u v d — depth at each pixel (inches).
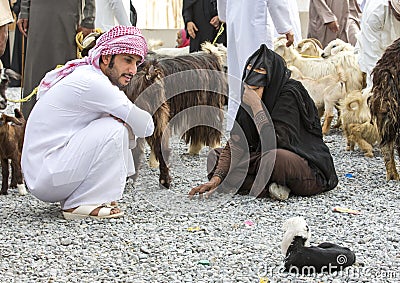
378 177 468.8
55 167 363.3
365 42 606.2
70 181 364.5
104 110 366.9
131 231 347.6
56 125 369.1
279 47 650.8
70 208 368.5
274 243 329.1
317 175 414.6
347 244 327.3
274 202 402.3
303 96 422.6
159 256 311.7
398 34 593.9
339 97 628.7
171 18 1127.6
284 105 414.9
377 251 318.3
